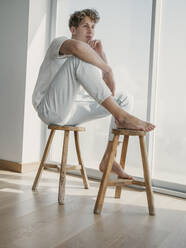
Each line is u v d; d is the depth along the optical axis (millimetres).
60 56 1684
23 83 2561
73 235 1191
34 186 1940
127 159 2291
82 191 1985
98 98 1543
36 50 2633
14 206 1557
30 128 2625
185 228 1349
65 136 1768
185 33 2051
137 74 2246
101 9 2432
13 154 2625
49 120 1740
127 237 1201
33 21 2576
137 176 2238
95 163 2467
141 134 1530
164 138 2129
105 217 1452
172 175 2092
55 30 2725
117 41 2348
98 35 2445
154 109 2170
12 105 2643
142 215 1519
